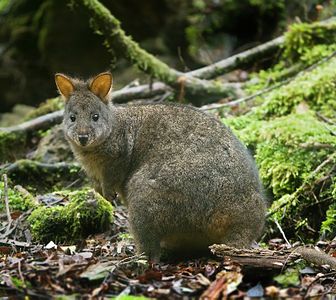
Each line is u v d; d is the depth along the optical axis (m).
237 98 16.55
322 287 8.20
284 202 11.91
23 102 22.00
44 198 12.70
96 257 9.42
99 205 11.51
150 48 21.33
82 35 21.38
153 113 10.49
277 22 20.27
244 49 20.31
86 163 10.97
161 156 9.90
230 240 9.58
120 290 8.03
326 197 12.05
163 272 8.80
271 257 8.62
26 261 8.67
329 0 19.66
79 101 10.76
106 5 21.33
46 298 7.61
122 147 10.57
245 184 9.65
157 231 9.68
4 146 15.59
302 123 13.41
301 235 11.96
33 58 22.31
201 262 9.68
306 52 17.06
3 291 7.80
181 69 20.91
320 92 14.78
